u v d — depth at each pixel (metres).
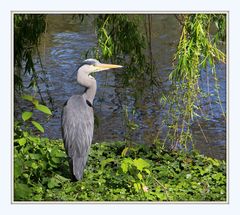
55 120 16.56
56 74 19.56
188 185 11.15
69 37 23.19
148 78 18.75
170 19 25.06
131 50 14.18
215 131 15.70
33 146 11.35
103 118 16.64
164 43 22.47
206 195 10.61
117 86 18.03
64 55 21.17
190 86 12.48
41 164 10.73
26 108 17.11
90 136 11.48
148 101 17.44
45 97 18.03
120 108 17.23
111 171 11.55
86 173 11.41
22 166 10.30
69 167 11.21
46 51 21.45
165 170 11.75
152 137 15.39
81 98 11.79
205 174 11.86
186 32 12.27
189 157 12.87
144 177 11.30
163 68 20.00
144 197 10.38
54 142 13.38
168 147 14.11
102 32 12.93
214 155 14.48
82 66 12.46
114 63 14.93
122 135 15.73
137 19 14.66
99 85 18.55
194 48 11.99
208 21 12.26
